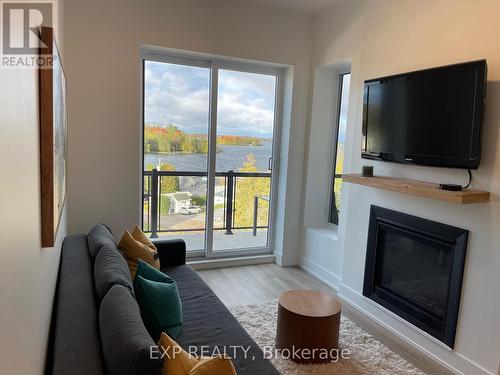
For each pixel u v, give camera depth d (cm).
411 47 272
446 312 247
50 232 126
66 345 127
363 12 335
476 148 220
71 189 328
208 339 193
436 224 253
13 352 76
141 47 349
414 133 259
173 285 203
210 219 418
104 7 321
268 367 172
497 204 217
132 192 350
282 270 421
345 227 354
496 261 218
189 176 405
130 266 245
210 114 400
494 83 218
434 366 248
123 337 122
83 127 326
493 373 221
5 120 71
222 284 374
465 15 234
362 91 321
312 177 423
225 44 371
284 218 429
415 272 277
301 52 407
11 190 76
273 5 381
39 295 118
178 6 347
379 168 304
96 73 324
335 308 247
